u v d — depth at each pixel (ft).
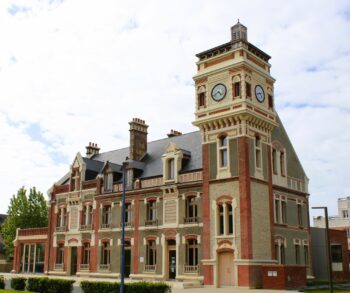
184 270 122.31
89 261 150.30
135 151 153.89
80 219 156.66
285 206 131.03
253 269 108.37
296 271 109.91
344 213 262.67
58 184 175.63
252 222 111.75
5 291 90.99
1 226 243.60
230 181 115.34
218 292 94.89
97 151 187.42
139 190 138.72
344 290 108.58
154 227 132.26
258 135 121.19
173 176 131.34
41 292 95.86
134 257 135.95
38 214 222.07
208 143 122.21
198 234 121.19
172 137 153.79
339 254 154.30
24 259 178.81
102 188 152.05
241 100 115.65
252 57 123.24
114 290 83.66
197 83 127.54
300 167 144.77
